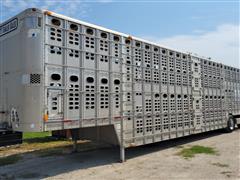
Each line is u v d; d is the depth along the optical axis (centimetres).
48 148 1035
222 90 1387
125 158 837
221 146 1027
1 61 682
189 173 652
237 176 622
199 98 1159
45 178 632
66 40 638
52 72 605
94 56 702
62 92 620
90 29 698
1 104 673
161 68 937
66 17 643
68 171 691
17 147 1056
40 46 586
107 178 620
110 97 739
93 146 1074
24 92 586
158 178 613
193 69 1129
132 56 821
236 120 1555
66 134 882
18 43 614
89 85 683
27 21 591
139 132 830
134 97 819
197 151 929
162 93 934
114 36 765
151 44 897
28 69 583
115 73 759
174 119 985
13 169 721
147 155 877
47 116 586
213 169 687
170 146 1043
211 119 1255
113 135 762
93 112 688
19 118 602
